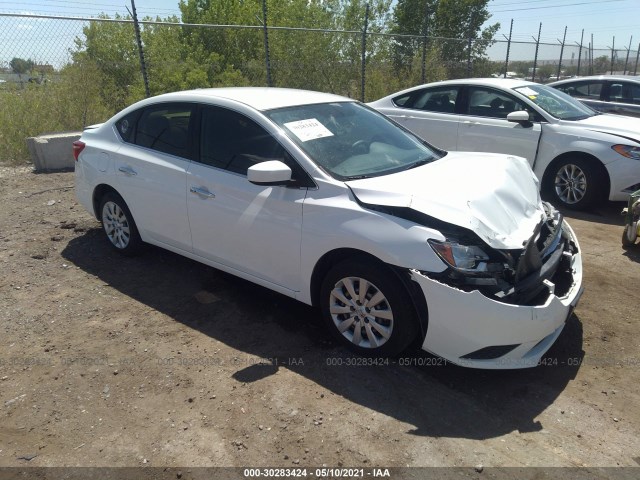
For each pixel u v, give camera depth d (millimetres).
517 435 2783
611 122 6781
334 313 3455
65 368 3311
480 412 2955
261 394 3070
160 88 13312
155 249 5195
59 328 3781
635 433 2803
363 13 19906
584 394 3119
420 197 3150
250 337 3688
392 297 3107
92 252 5109
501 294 2910
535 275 3092
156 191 4312
